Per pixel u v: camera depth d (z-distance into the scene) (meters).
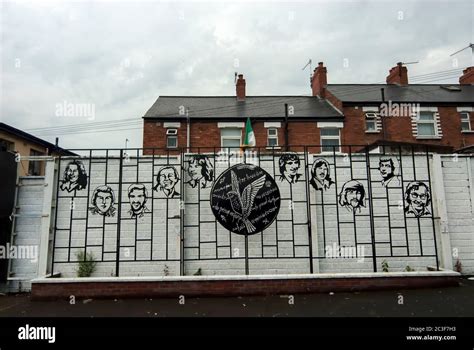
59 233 6.17
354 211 6.47
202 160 6.54
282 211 6.41
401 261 6.36
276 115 13.86
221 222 6.06
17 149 13.66
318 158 6.60
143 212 6.32
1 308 5.02
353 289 5.54
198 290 5.44
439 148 8.06
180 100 16.44
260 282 5.49
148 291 5.41
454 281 5.66
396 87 16.81
